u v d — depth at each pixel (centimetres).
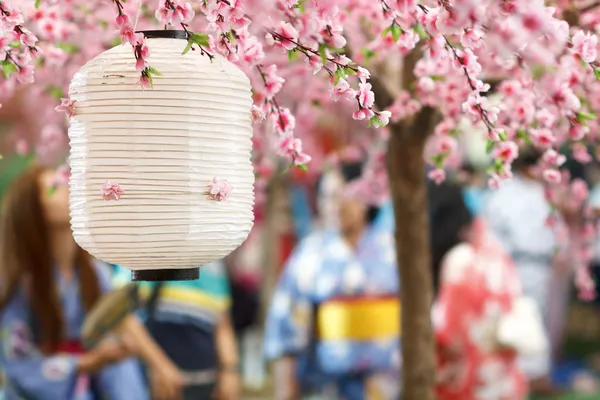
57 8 475
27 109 1100
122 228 354
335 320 913
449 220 873
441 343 856
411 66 523
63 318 706
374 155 722
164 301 827
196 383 830
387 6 358
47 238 698
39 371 696
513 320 853
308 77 527
